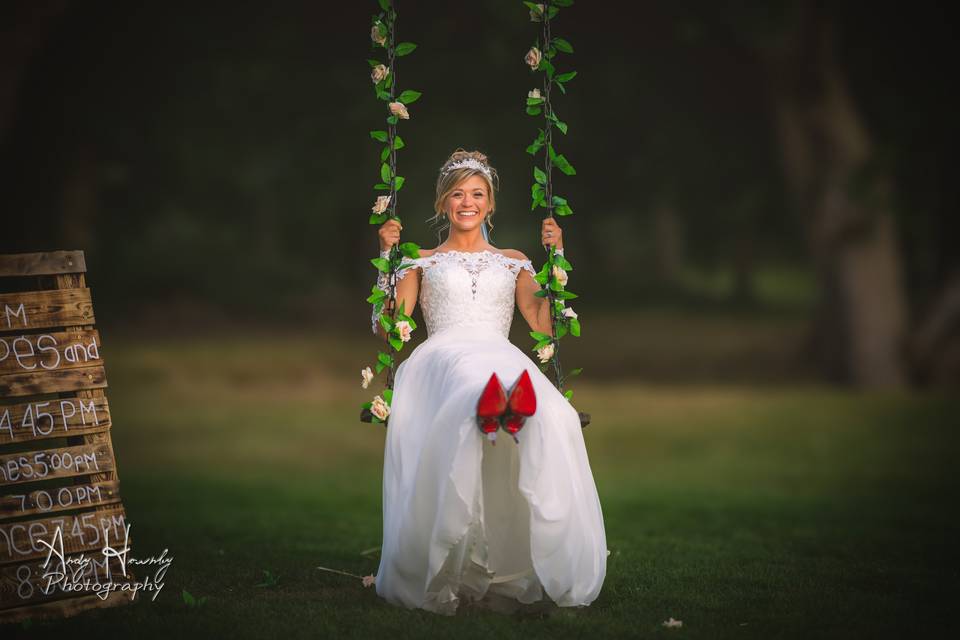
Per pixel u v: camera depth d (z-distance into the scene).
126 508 8.42
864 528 7.30
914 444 12.41
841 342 18.62
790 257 42.41
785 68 16.88
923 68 17.27
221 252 36.53
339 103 18.59
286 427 14.72
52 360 4.54
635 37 17.03
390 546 4.45
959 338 17.67
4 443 4.43
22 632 4.16
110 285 30.56
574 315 4.95
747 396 17.16
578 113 18.64
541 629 4.22
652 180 21.44
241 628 4.20
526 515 4.55
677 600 4.79
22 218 23.89
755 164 20.38
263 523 7.51
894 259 18.03
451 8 16.31
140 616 4.38
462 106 18.17
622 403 16.73
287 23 17.25
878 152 17.02
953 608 4.70
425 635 4.08
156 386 18.48
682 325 30.64
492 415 4.08
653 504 8.83
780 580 5.24
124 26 17.45
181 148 23.45
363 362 21.78
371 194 27.19
